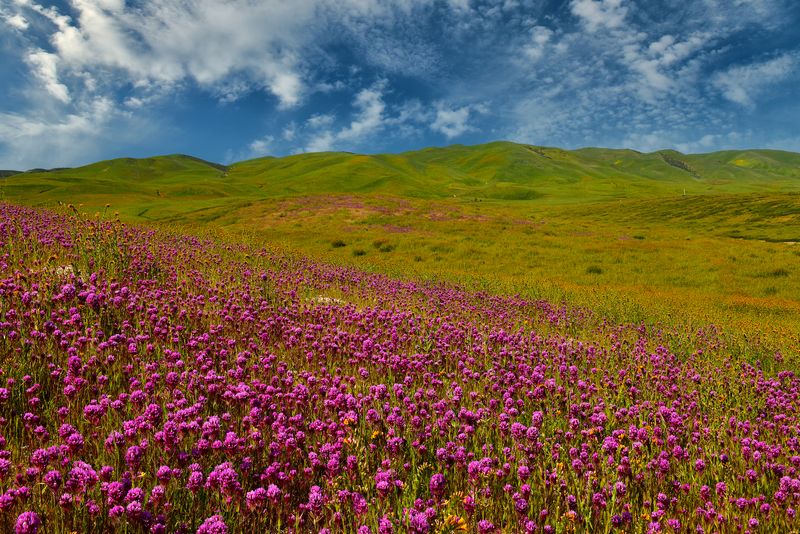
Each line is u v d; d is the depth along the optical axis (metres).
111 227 12.96
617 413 6.36
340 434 4.83
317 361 7.65
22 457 3.98
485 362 8.73
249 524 3.63
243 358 6.43
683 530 4.19
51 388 5.23
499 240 49.31
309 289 15.34
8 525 3.02
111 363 5.84
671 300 24.69
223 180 199.50
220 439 4.56
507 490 4.27
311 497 3.71
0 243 10.95
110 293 8.40
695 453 5.75
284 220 58.19
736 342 14.43
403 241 46.69
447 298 17.75
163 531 3.19
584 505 4.25
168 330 7.31
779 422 7.08
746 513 4.46
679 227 74.12
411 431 5.16
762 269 34.62
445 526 3.48
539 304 19.39
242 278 14.50
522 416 6.31
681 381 9.28
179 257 15.91
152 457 4.07
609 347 12.17
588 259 40.47
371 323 10.91
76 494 3.34
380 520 3.39
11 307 6.93
